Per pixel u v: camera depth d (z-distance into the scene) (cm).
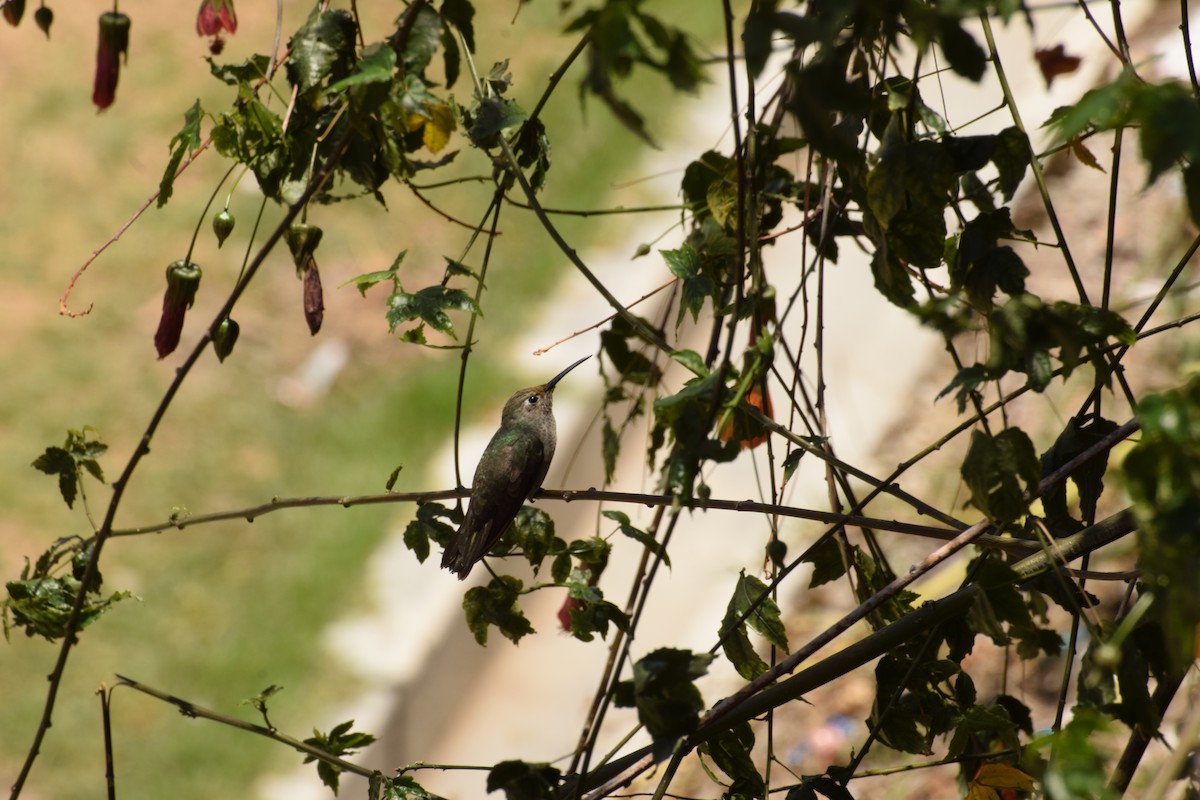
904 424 1227
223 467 1248
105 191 1580
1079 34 1580
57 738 997
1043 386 291
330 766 409
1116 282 1225
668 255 411
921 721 388
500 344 1386
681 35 242
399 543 1175
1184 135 218
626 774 360
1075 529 378
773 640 368
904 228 356
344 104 381
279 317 1422
